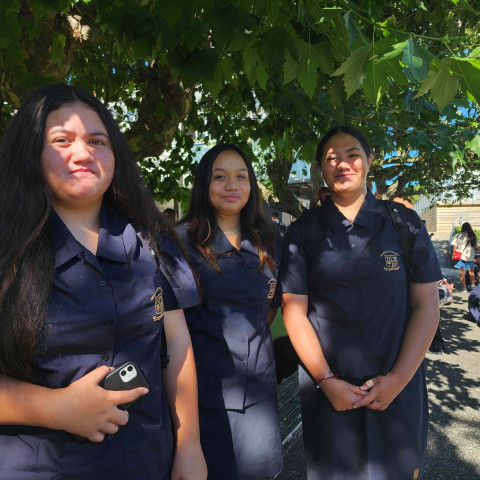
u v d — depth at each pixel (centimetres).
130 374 101
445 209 2197
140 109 360
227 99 396
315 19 149
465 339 622
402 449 180
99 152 107
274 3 166
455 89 124
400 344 185
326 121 324
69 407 94
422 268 188
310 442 192
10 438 97
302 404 197
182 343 130
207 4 163
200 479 123
